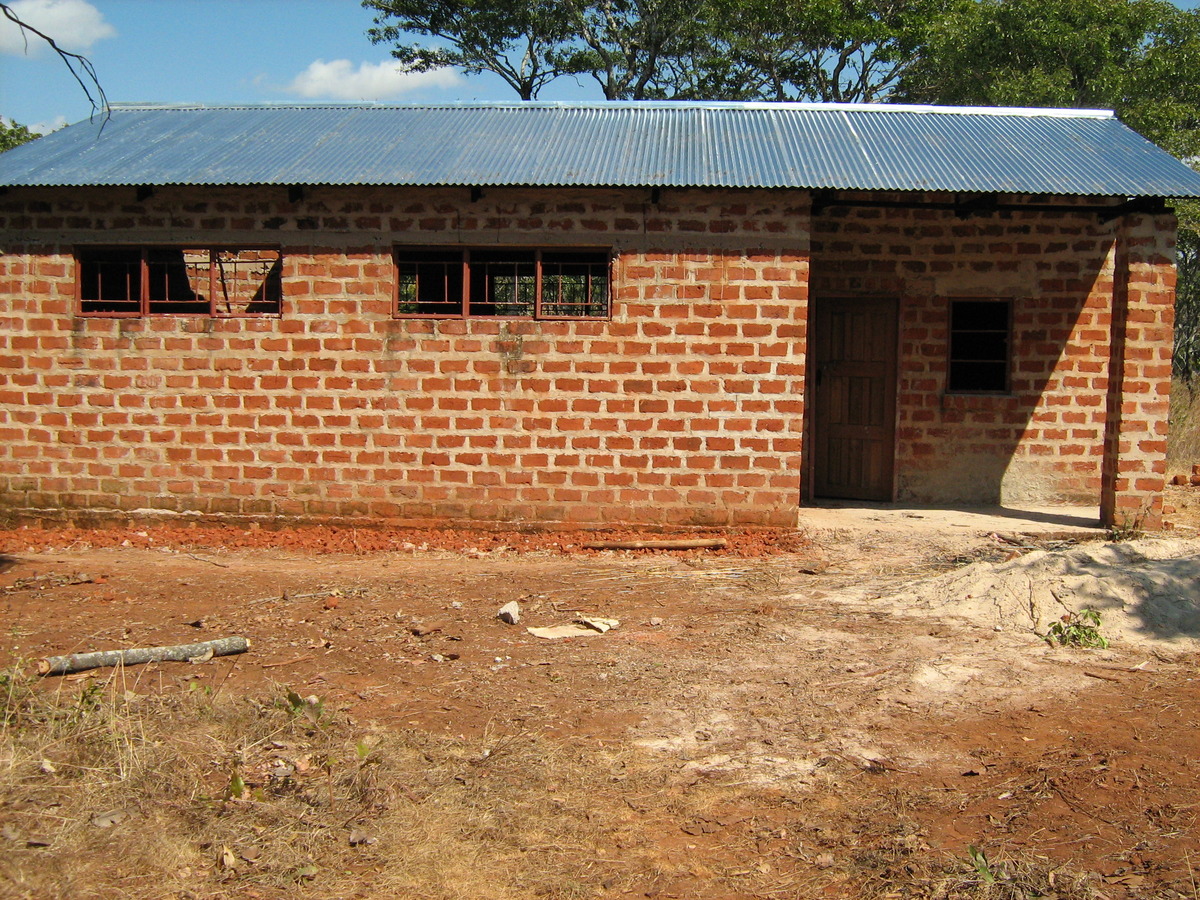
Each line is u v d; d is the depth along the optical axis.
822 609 7.76
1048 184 9.85
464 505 10.33
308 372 10.32
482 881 4.13
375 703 5.86
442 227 10.12
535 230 10.08
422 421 10.30
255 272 13.20
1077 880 4.05
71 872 3.95
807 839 4.43
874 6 25.88
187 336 10.38
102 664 6.31
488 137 10.98
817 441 12.38
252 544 10.15
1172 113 20.56
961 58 22.62
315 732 5.31
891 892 4.03
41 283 10.41
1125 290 10.25
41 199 10.33
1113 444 10.52
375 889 4.05
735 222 9.98
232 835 4.30
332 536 10.32
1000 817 4.56
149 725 5.16
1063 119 11.86
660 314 10.07
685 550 9.88
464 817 4.56
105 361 10.45
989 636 7.02
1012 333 11.92
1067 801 4.68
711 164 10.15
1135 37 21.53
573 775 4.97
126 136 11.18
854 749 5.26
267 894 3.98
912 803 4.70
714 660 6.59
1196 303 25.36
